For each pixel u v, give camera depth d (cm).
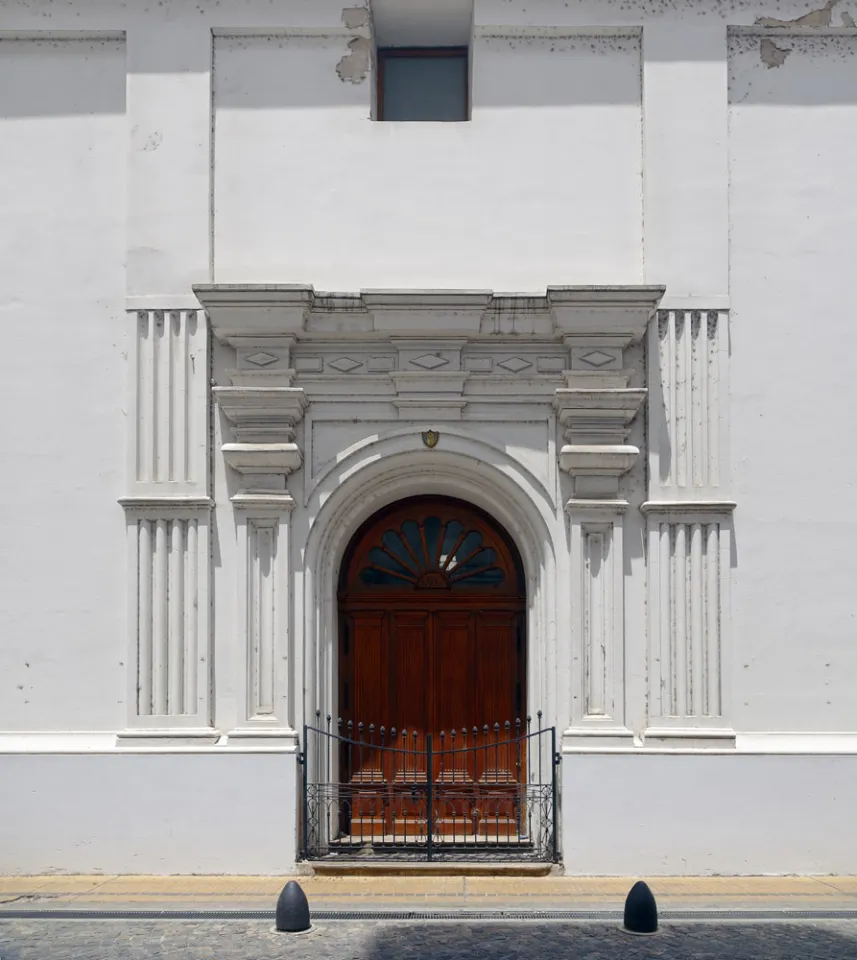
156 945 898
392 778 1219
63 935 924
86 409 1169
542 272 1175
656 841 1105
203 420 1154
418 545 1252
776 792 1111
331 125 1188
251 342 1145
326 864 1098
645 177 1176
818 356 1172
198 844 1104
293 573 1149
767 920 962
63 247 1184
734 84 1196
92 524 1159
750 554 1152
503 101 1192
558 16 1185
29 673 1145
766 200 1185
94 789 1111
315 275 1174
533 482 1160
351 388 1162
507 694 1231
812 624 1148
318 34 1194
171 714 1130
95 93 1198
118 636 1148
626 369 1149
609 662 1130
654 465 1149
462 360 1160
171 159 1175
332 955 876
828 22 1188
